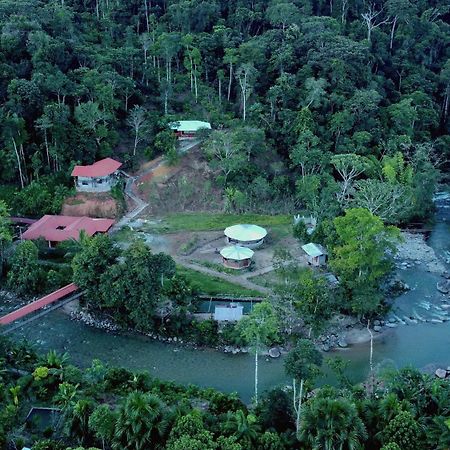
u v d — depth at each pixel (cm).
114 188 13738
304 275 9919
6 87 14575
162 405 6906
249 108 15875
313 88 15325
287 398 7288
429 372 9012
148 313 9619
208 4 18500
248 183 14338
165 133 14888
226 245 12394
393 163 13962
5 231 10919
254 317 8156
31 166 13738
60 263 11512
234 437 6575
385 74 18862
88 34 17762
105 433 6725
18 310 9912
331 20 18338
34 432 7325
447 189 16300
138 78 16912
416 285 11569
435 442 6669
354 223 9769
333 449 6438
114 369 8300
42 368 8031
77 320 10162
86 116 13938
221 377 8894
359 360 9312
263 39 17438
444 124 18688
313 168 14288
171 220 13412
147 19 19312
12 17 15800
